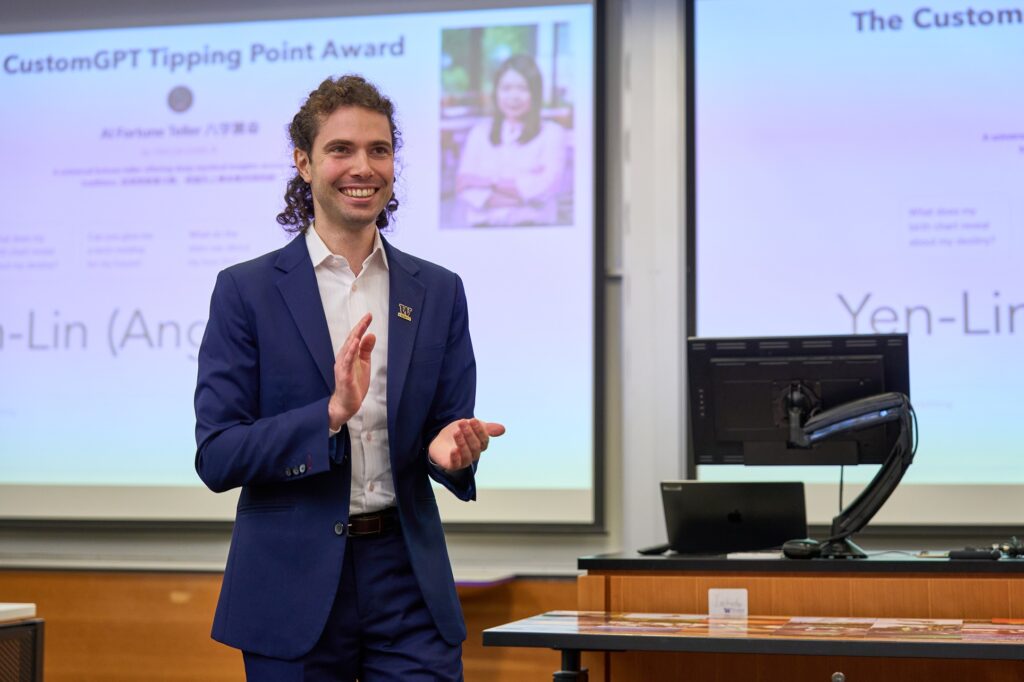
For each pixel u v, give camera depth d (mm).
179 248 4664
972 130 4219
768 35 4348
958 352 4168
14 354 4723
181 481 4602
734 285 4301
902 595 2533
